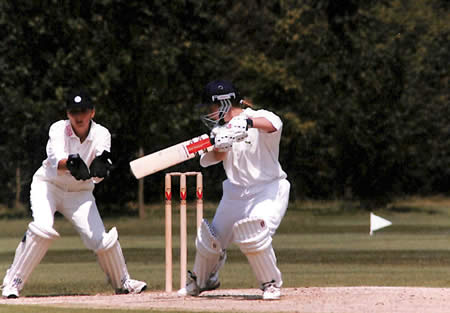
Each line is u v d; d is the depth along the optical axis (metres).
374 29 96.00
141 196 89.00
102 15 85.00
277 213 22.94
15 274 26.50
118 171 94.88
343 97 95.56
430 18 100.75
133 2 83.50
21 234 66.25
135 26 85.38
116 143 89.12
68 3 85.19
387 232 65.44
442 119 96.00
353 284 31.78
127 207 102.81
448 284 31.52
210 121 22.97
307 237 60.56
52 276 36.56
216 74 90.25
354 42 95.38
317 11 104.38
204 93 22.81
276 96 104.94
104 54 85.12
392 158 93.50
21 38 85.44
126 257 46.16
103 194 99.62
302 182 106.25
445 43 97.81
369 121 92.38
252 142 22.67
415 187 111.62
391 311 20.06
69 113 25.44
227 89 22.61
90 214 27.08
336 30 99.12
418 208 100.81
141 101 86.44
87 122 25.69
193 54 86.94
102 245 26.98
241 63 102.56
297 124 98.44
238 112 22.83
